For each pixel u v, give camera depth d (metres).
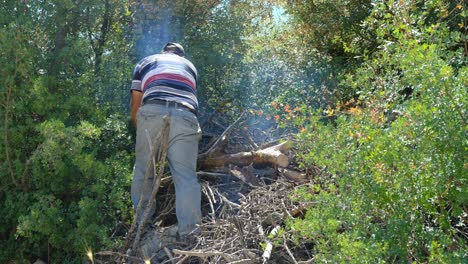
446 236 3.33
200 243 4.66
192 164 5.09
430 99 3.43
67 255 5.04
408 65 3.70
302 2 7.69
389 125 4.20
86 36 6.23
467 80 3.44
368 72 4.61
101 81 6.01
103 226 4.91
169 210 5.31
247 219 4.67
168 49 5.67
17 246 5.18
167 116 4.86
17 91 5.31
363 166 3.63
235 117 6.40
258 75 7.14
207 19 7.39
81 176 5.25
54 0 5.71
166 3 7.13
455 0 5.40
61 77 5.75
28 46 5.49
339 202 3.71
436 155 3.42
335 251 3.48
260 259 4.23
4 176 5.19
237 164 5.57
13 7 5.73
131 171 5.67
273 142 5.73
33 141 5.32
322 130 4.00
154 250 4.83
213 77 6.95
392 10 4.59
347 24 7.20
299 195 4.43
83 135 5.14
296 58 7.46
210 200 5.10
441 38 4.31
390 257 3.53
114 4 6.51
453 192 3.42
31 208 4.92
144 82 5.33
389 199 3.55
